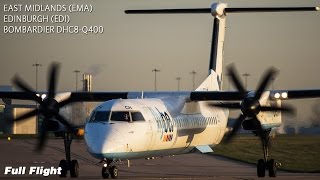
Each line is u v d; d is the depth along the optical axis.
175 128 113.38
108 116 102.38
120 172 127.12
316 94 112.38
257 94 112.00
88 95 112.31
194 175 122.38
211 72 135.25
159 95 119.25
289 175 122.50
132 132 101.06
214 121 127.88
